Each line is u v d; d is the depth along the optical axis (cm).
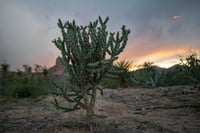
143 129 305
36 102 640
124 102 563
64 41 315
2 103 664
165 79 990
